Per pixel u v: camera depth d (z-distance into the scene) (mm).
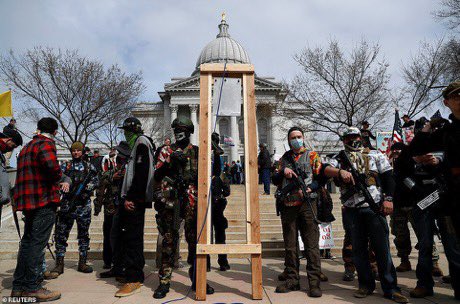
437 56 19547
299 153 4348
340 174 3951
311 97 21859
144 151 4223
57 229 5203
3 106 6469
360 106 20500
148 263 6254
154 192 4082
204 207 3826
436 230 3951
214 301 3621
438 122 3178
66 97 19750
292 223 4188
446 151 2664
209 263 5367
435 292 4020
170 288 4250
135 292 3988
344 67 20750
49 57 19234
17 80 19156
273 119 37625
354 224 3959
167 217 3957
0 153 4391
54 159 3867
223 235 5453
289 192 4172
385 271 3734
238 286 4316
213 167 4645
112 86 20828
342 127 21547
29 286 3672
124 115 22562
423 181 3848
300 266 5695
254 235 3764
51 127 4090
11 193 4469
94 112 20688
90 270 5312
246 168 3928
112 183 5539
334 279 4781
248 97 4094
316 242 4012
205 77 4148
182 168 4109
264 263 6211
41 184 3850
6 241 7398
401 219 5262
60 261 5141
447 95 2633
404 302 3551
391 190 3732
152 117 49875
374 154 3986
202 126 3998
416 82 20031
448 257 3713
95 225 8828
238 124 48375
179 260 5715
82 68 20016
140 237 4195
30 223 3854
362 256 3904
